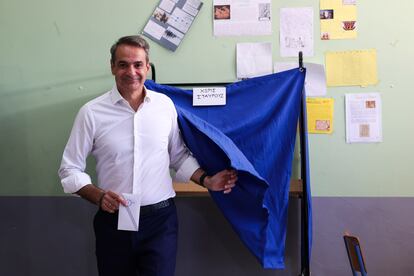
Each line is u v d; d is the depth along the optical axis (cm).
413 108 187
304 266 178
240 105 178
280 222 172
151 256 131
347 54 188
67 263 202
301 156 177
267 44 190
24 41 199
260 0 190
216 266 197
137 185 129
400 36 187
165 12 193
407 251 190
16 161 202
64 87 198
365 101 188
